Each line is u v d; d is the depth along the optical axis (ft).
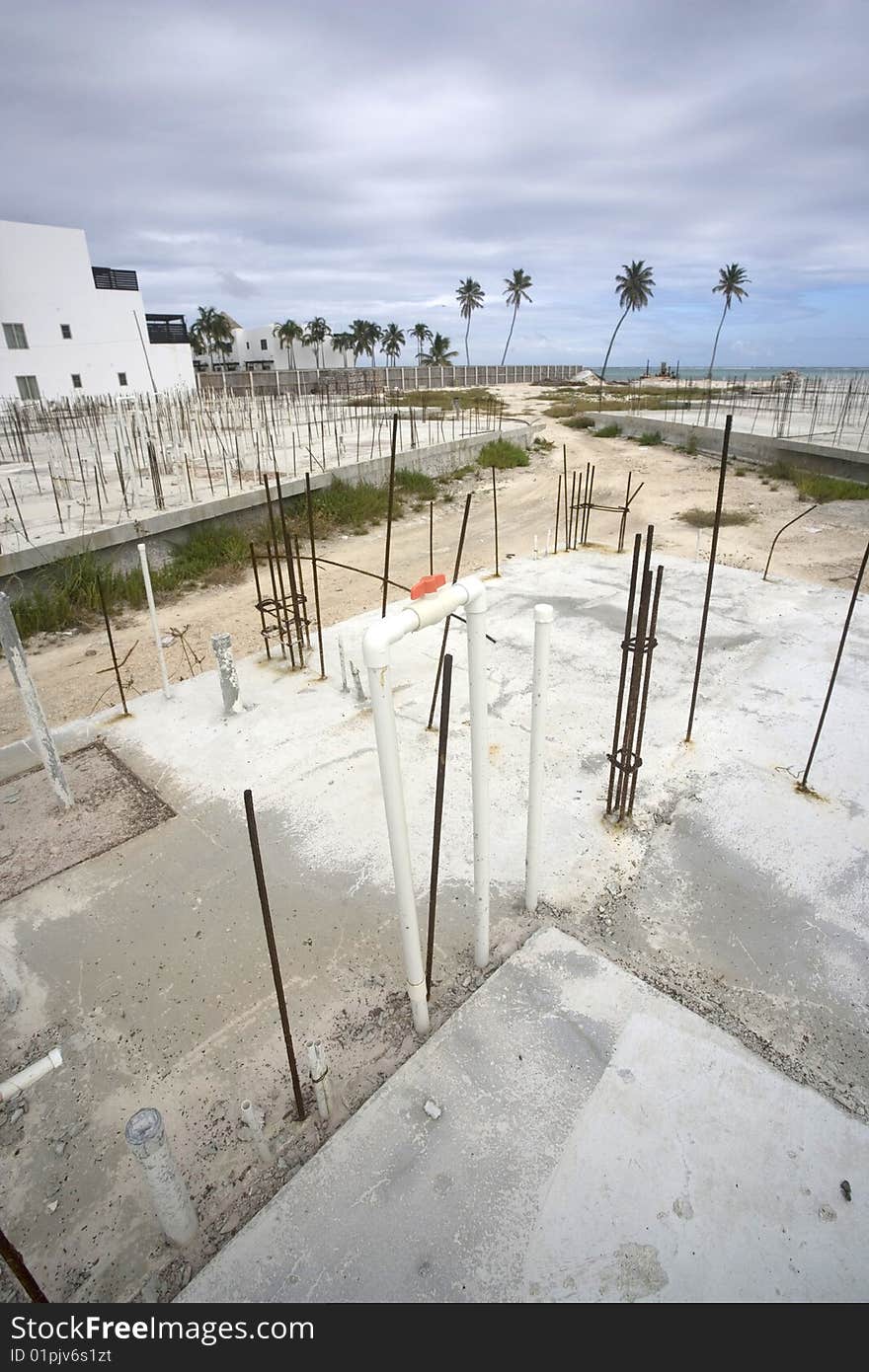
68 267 97.14
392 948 9.54
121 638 24.35
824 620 19.58
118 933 10.02
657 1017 8.15
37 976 9.40
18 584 26.35
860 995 8.62
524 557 29.01
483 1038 7.96
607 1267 5.97
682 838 11.30
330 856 11.24
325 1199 6.55
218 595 28.35
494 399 109.81
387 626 5.80
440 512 41.47
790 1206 6.36
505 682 16.51
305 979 9.14
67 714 19.12
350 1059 8.03
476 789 7.59
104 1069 8.16
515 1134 6.99
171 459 46.80
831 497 40.34
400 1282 5.95
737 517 36.60
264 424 58.85
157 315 123.95
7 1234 6.67
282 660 18.01
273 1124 7.43
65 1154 7.33
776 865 10.72
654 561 25.30
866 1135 6.93
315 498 38.50
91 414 75.66
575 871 10.66
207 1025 8.62
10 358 93.86
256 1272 6.07
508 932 9.58
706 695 15.67
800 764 13.14
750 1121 7.06
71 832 12.10
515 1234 6.23
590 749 13.73
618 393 134.82
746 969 8.98
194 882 10.87
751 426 58.54
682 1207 6.36
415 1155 6.85
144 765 13.83
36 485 40.68
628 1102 7.25
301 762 13.69
